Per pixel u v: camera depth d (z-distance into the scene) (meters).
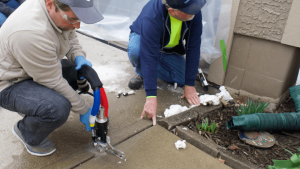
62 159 1.50
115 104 2.13
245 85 2.31
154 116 1.88
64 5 1.15
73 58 1.72
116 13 3.20
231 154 1.54
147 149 1.61
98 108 1.40
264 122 1.72
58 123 1.39
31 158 1.51
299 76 2.38
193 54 2.03
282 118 1.75
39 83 1.38
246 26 2.07
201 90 2.42
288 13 1.81
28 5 1.29
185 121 1.86
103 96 1.40
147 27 1.75
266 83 2.16
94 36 3.54
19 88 1.37
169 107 2.13
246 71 2.25
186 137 1.72
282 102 2.23
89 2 1.21
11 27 1.22
